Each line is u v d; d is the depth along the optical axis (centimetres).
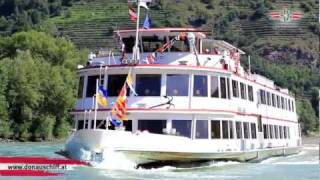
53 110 11838
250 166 4806
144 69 4278
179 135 4225
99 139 3881
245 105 5078
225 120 4506
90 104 4469
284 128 6869
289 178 4053
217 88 4425
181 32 4509
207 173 4091
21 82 11269
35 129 11394
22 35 13750
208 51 4847
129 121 4269
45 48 13588
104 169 3931
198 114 4284
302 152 7769
